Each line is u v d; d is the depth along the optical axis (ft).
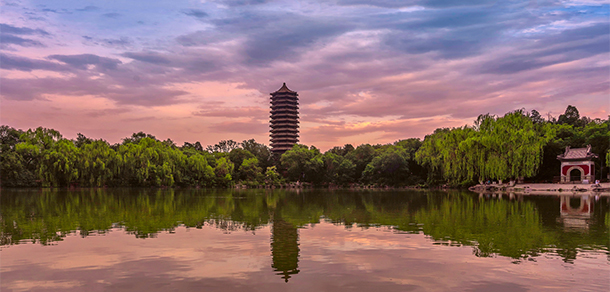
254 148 554.05
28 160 335.06
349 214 117.19
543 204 147.33
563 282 48.26
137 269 54.03
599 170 290.97
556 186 254.27
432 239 74.18
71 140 379.35
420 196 210.18
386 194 237.04
